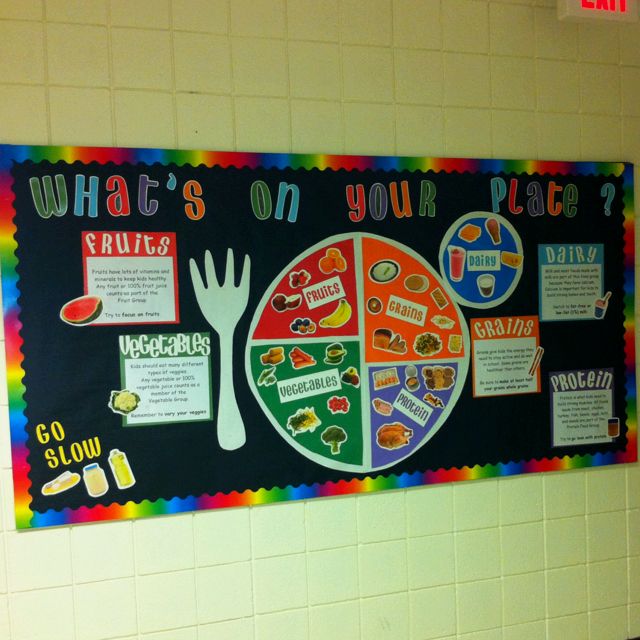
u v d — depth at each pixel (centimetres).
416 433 184
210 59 170
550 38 195
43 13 160
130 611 168
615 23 195
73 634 165
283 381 175
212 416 170
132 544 167
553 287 194
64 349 161
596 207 197
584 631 201
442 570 189
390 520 184
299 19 176
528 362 192
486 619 193
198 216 169
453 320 186
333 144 179
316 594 179
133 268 165
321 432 178
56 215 160
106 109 164
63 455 162
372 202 180
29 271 159
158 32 167
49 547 163
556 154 196
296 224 175
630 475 204
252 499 173
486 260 189
